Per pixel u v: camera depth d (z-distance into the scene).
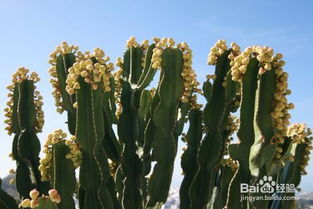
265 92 2.69
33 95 3.96
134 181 3.74
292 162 3.39
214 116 3.29
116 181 3.88
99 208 3.02
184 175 3.51
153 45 3.99
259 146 2.68
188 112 3.80
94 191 3.03
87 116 3.01
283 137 2.90
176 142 3.84
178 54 3.34
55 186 2.92
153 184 3.36
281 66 2.73
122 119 3.89
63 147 2.98
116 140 3.82
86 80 3.01
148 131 3.71
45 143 3.09
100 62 3.93
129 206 3.69
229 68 3.29
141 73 4.23
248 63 2.76
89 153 3.02
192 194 3.32
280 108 2.71
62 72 3.92
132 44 4.31
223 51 3.31
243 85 2.76
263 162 2.68
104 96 3.78
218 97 3.29
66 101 3.86
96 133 3.03
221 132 3.40
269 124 2.69
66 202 2.92
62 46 4.04
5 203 3.33
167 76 3.31
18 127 4.03
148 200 3.40
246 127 2.75
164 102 3.30
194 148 3.55
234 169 3.66
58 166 2.94
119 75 4.36
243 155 2.75
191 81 3.53
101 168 3.09
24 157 3.83
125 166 3.75
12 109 4.13
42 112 4.07
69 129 3.82
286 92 2.80
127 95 3.99
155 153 3.33
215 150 3.29
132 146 3.81
